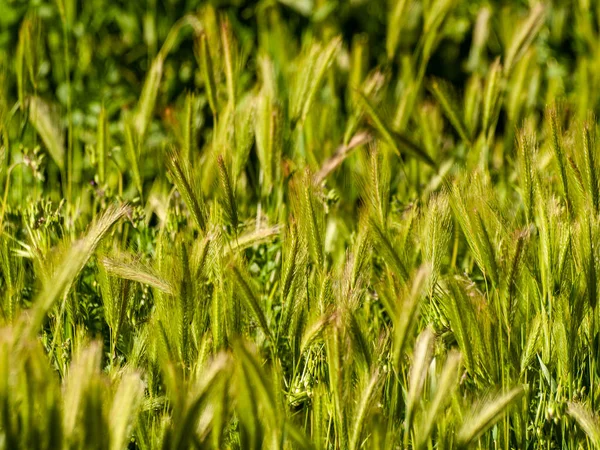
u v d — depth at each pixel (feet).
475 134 7.09
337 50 6.85
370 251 5.66
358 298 5.54
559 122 5.92
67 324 5.84
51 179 7.26
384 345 5.50
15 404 4.86
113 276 5.55
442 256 5.63
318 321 5.45
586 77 7.52
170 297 5.49
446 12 7.32
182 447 4.94
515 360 5.55
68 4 7.40
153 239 6.52
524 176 5.78
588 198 5.78
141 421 5.34
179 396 4.96
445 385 5.14
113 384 5.19
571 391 5.64
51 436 4.82
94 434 4.83
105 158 6.79
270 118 6.49
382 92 7.29
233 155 6.54
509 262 5.51
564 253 5.60
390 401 5.60
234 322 5.54
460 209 5.68
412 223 5.93
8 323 5.22
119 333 5.60
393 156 7.21
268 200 6.71
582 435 5.63
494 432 5.55
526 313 5.76
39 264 5.60
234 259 5.50
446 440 5.29
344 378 5.18
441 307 5.79
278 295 6.45
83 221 6.68
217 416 4.99
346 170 7.19
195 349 5.55
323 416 5.34
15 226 6.52
